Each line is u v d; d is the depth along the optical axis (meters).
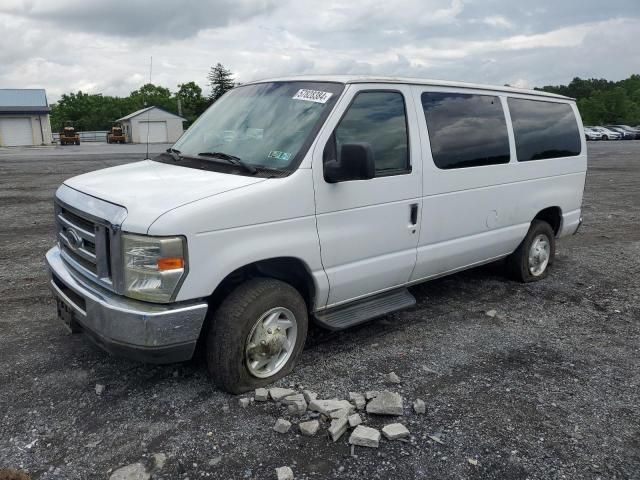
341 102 4.05
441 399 3.77
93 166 20.92
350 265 4.19
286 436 3.29
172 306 3.27
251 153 4.00
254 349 3.70
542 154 6.05
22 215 9.95
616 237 9.20
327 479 2.94
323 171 3.87
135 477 2.87
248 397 3.68
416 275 4.83
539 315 5.45
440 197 4.80
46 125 46.88
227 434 3.29
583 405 3.75
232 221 3.40
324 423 3.42
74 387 3.78
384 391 3.69
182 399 3.66
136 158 25.92
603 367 4.34
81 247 3.64
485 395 3.84
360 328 4.97
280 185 3.64
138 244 3.18
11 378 3.88
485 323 5.20
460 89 5.10
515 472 3.04
